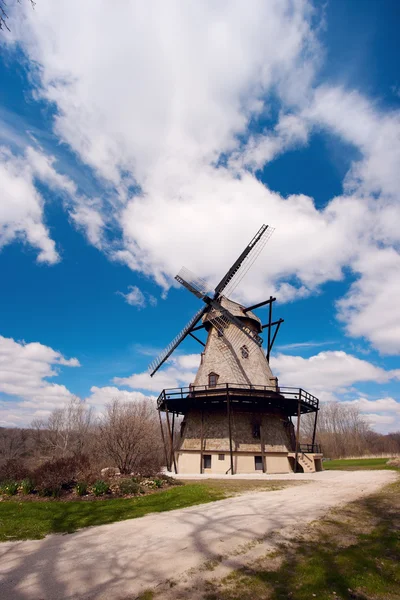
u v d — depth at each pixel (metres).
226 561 7.24
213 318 29.55
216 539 8.54
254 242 31.11
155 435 36.69
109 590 6.12
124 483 15.21
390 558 7.34
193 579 6.49
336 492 14.70
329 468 29.94
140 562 7.27
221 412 26.64
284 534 8.82
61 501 13.34
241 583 6.32
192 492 14.66
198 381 28.14
